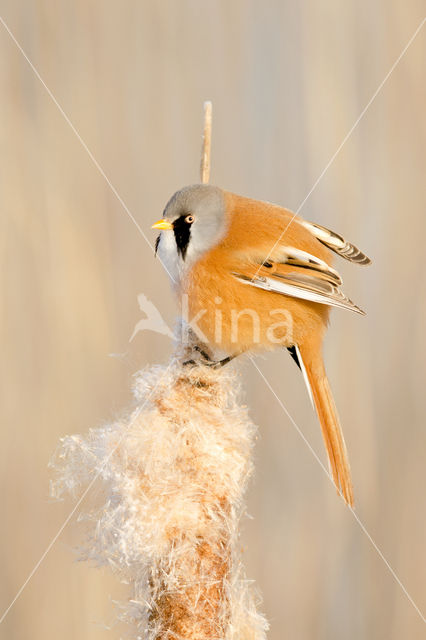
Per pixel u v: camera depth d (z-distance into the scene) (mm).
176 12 12242
